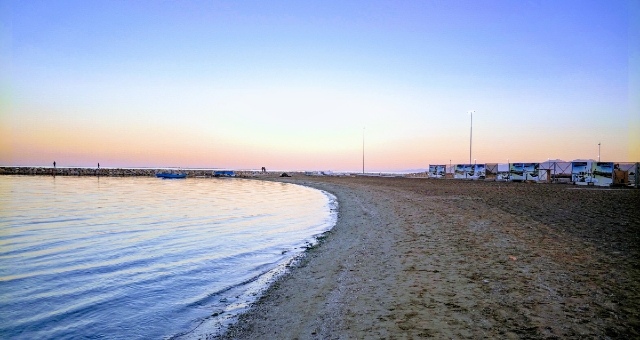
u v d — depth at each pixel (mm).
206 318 7266
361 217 20281
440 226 14812
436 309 6391
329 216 23141
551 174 50062
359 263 10195
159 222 20266
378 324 5988
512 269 8445
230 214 24438
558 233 12398
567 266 8531
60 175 96375
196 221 20891
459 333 5426
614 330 5305
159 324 7074
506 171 55969
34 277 9992
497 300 6617
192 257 12391
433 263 9375
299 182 77688
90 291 8953
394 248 11484
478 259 9461
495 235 12367
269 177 110562
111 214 23344
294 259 11844
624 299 6469
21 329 6891
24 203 29344
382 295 7359
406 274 8617
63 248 13547
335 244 13586
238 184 72750
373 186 49625
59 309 7824
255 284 9391
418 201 25500
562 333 5254
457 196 28453
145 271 10672
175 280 9844
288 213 25234
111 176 103375
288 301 7762
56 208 26109
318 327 6188
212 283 9586
